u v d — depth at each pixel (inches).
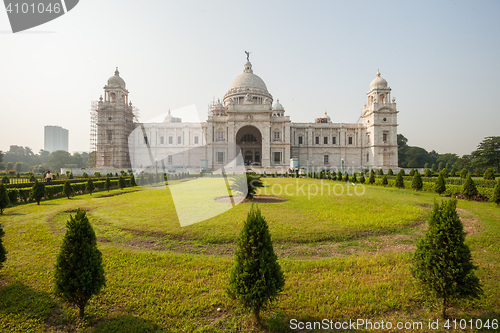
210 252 464.4
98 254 291.4
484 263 409.1
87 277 274.1
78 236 278.7
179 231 549.6
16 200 971.3
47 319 281.3
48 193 1085.8
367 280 354.9
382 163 3553.2
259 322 271.6
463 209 837.2
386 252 463.2
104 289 331.6
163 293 325.4
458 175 2593.5
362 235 554.9
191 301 308.5
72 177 2123.5
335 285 342.6
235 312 290.4
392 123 3575.3
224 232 539.2
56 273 273.6
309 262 405.4
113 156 3120.1
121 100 3302.2
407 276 364.5
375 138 3570.4
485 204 956.0
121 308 298.5
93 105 3314.5
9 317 280.8
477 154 3671.3
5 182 1611.7
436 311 293.9
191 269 388.5
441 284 278.2
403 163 5413.4
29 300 310.7
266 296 265.9
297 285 343.0
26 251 457.1
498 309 295.6
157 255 436.1
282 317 281.1
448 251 285.0
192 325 269.6
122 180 1446.9
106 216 691.4
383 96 3705.7
